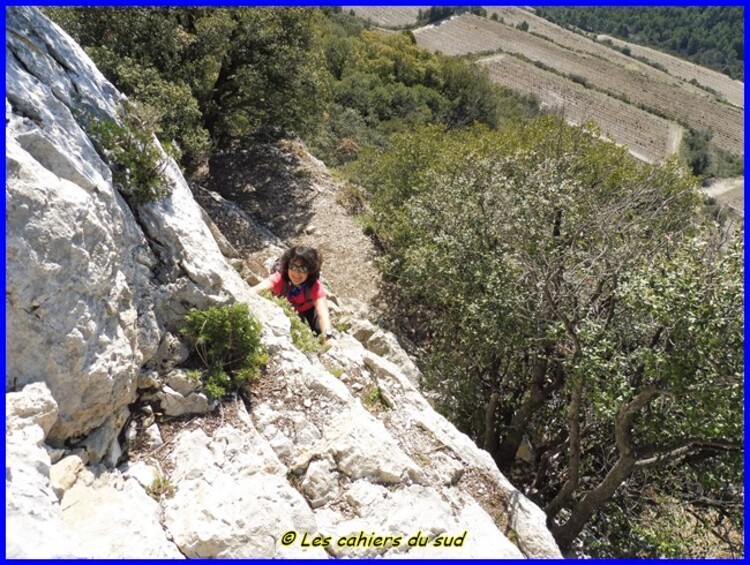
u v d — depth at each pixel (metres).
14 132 4.89
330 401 6.54
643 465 8.86
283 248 20.28
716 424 7.23
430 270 13.89
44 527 3.63
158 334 5.93
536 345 10.50
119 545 4.27
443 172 17.55
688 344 7.28
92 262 4.99
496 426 12.99
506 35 88.62
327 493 5.59
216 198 21.39
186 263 6.36
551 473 12.48
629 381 8.58
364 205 24.69
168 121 17.56
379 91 49.66
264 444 5.70
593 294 9.38
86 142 5.77
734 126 65.31
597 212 10.55
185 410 5.81
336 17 72.31
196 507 4.85
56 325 4.61
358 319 13.77
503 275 11.16
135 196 6.39
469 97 59.34
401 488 5.91
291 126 24.81
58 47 6.29
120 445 5.34
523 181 13.41
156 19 19.03
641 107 67.25
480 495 7.12
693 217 11.66
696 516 10.54
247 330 6.33
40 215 4.58
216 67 22.22
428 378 13.09
